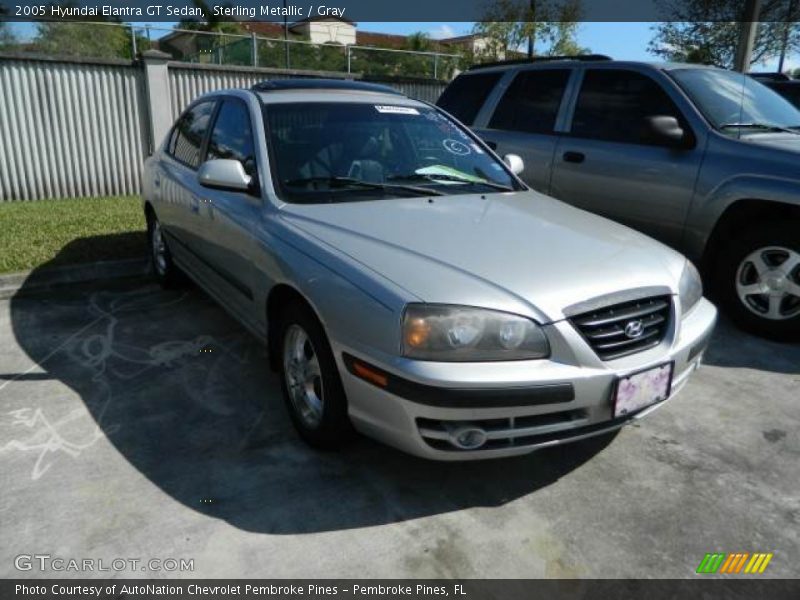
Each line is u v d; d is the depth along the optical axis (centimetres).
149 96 984
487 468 293
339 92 405
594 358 247
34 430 317
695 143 464
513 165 424
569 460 301
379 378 246
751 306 450
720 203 446
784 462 301
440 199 342
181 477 281
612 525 256
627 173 499
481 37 1941
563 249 286
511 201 358
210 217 389
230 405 346
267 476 283
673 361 267
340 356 262
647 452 308
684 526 256
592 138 530
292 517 257
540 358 243
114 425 323
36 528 247
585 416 253
